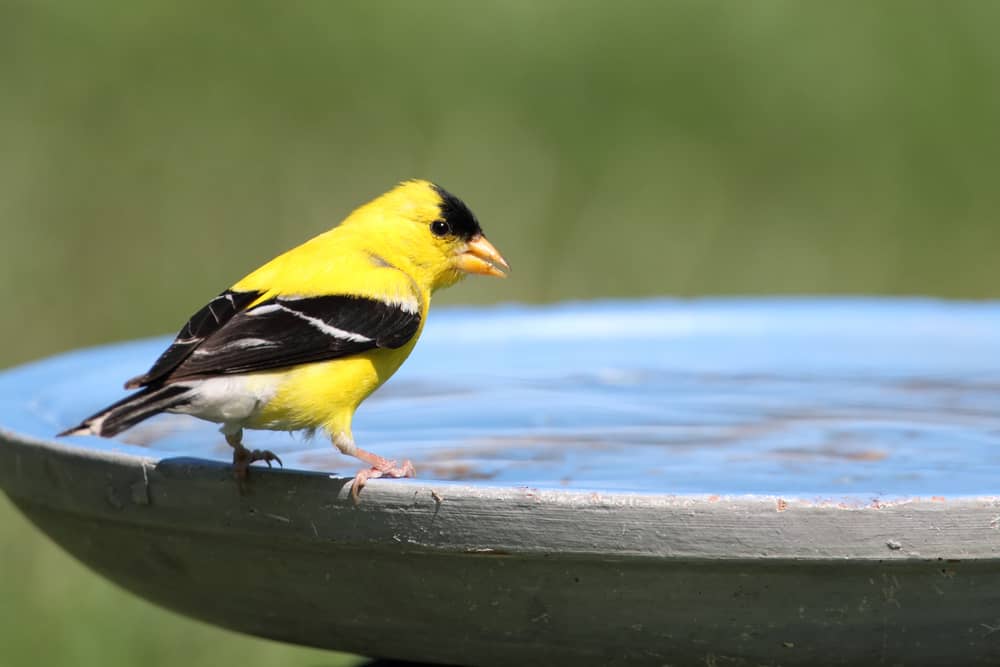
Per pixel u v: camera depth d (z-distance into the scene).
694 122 17.72
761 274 16.19
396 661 7.02
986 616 5.19
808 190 17.23
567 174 16.83
